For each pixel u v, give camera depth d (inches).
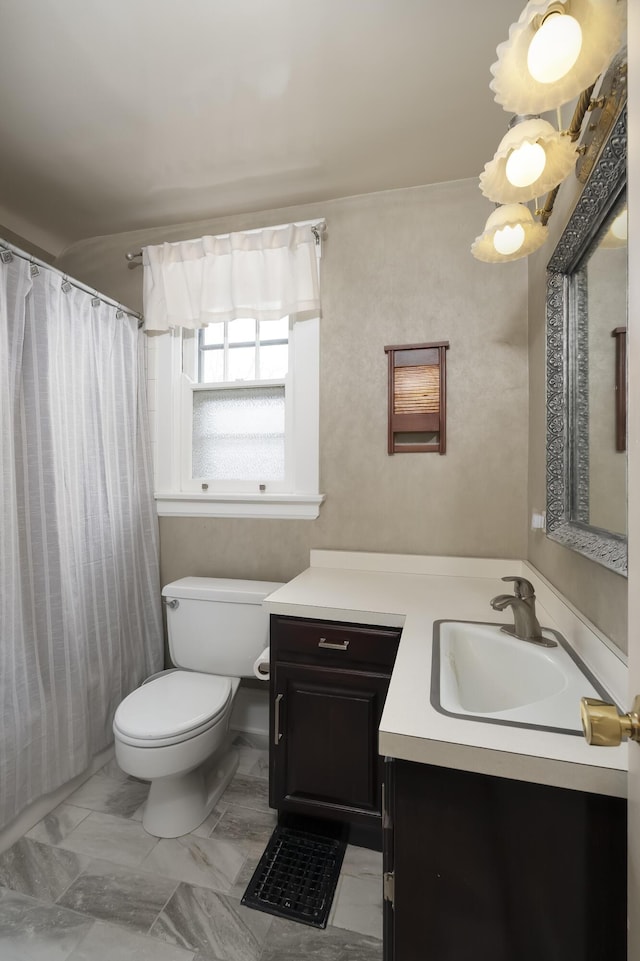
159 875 52.7
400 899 30.0
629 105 20.6
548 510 49.9
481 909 28.6
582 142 40.4
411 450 73.4
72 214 82.0
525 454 68.7
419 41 48.9
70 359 67.4
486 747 28.2
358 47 49.6
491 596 60.3
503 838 28.3
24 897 50.0
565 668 38.6
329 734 56.0
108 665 73.4
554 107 29.0
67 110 58.3
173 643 74.6
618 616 33.7
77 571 67.9
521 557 68.9
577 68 26.4
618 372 35.0
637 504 20.0
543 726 30.4
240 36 48.4
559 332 48.0
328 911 48.3
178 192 75.7
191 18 46.5
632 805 21.6
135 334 82.0
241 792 67.3
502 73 28.9
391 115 59.2
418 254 73.2
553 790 27.6
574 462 44.9
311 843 57.2
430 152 66.0
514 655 44.5
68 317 67.2
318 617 56.1
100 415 73.1
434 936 29.4
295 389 78.4
